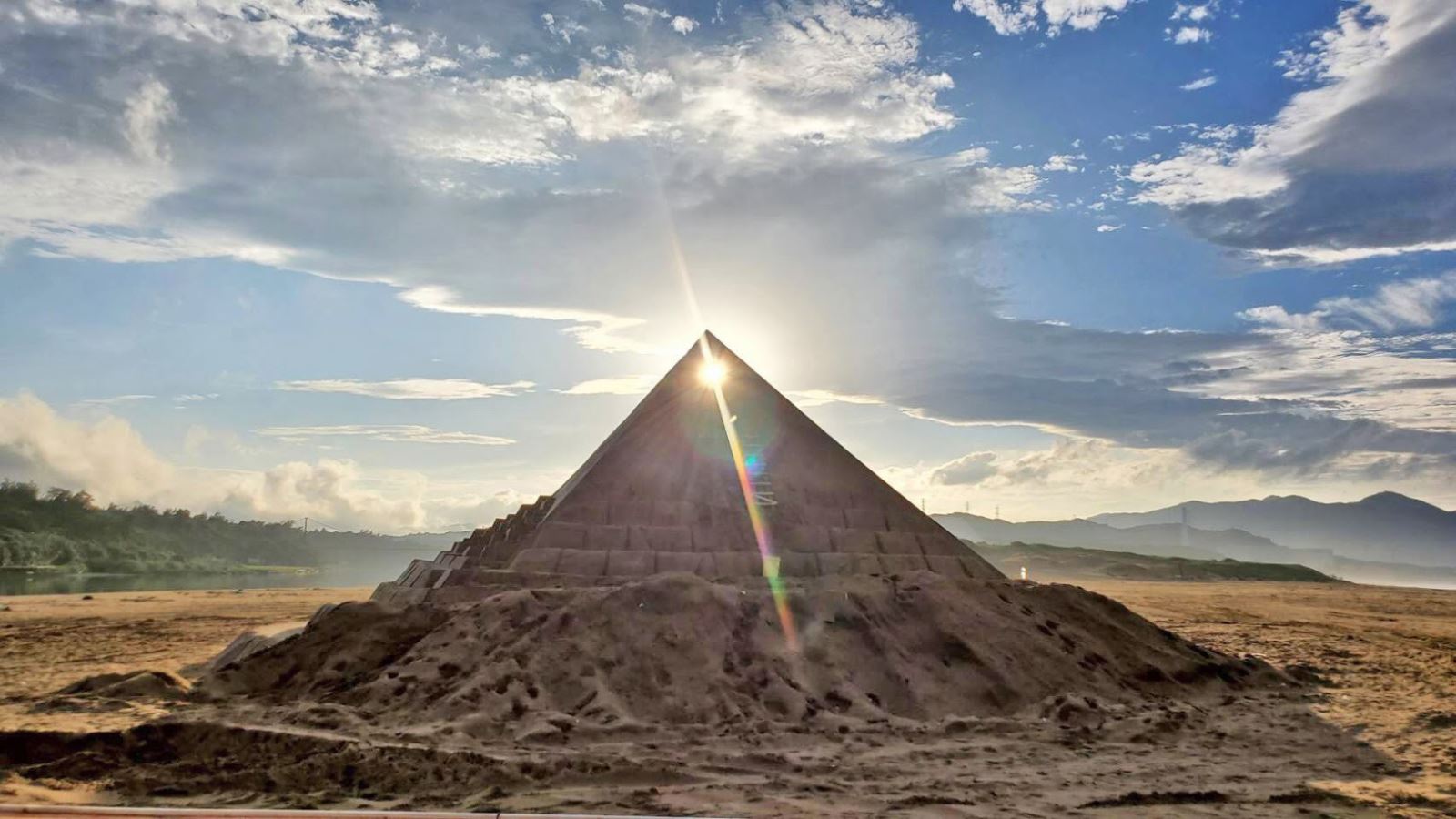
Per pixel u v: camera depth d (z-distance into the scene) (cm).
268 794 1243
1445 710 1919
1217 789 1304
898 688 1850
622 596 1927
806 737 1596
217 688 1920
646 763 1384
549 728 1552
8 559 11188
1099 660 2086
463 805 1180
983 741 1602
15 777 1310
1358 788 1311
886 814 1151
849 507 2544
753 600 2002
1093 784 1328
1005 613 2139
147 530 14238
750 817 1127
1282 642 3497
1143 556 14700
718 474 2494
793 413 2702
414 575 2944
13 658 2714
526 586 2186
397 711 1684
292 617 4303
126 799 1215
